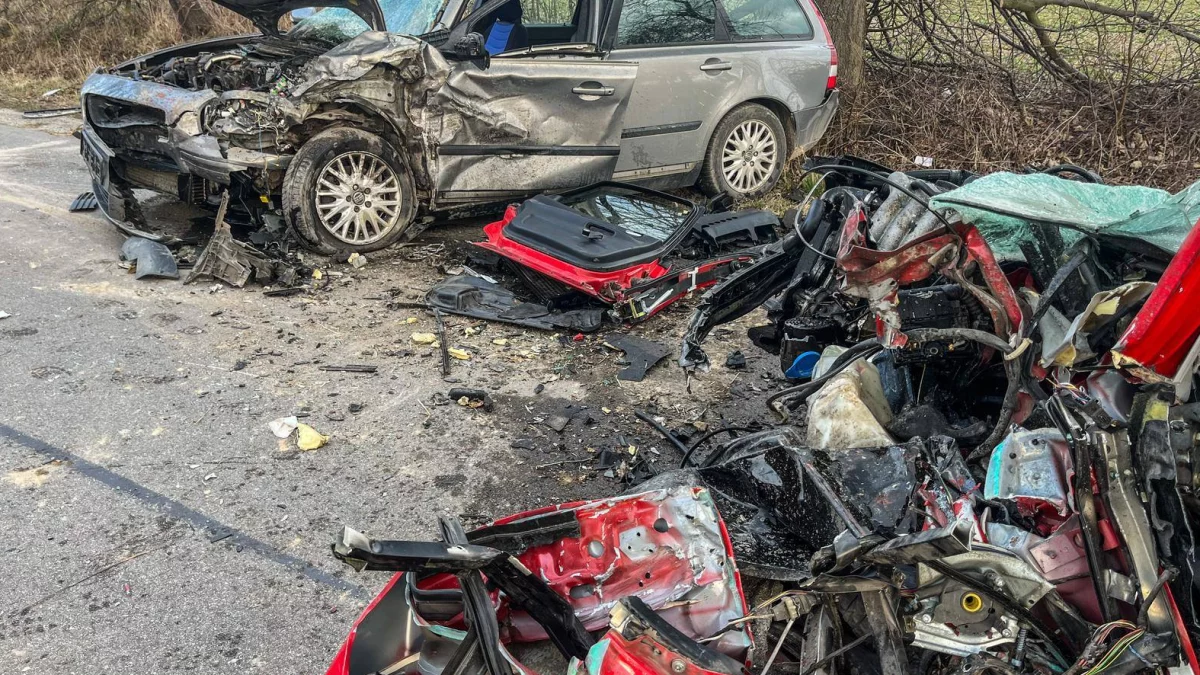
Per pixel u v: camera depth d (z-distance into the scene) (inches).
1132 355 88.7
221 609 122.4
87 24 472.4
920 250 109.4
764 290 156.7
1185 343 87.2
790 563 99.2
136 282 226.7
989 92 335.6
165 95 231.8
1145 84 333.4
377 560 71.9
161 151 240.2
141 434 162.4
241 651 115.5
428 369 193.5
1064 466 89.4
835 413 115.4
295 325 210.5
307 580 129.0
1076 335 94.8
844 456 103.9
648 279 214.4
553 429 172.1
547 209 232.4
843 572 83.5
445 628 84.7
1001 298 108.3
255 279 233.1
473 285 230.1
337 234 245.0
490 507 147.7
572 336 212.8
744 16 295.7
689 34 282.2
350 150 239.1
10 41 461.1
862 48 344.5
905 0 358.6
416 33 249.8
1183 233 106.2
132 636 116.7
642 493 94.7
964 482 99.7
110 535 135.6
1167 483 86.4
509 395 184.7
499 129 252.1
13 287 217.5
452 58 239.9
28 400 169.9
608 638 80.4
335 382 185.6
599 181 271.4
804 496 102.3
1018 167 318.0
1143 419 87.9
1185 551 85.9
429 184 252.2
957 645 83.8
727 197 282.2
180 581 127.1
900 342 114.4
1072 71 346.0
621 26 266.7
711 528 92.9
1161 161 308.7
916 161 156.1
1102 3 357.1
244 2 255.8
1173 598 84.1
